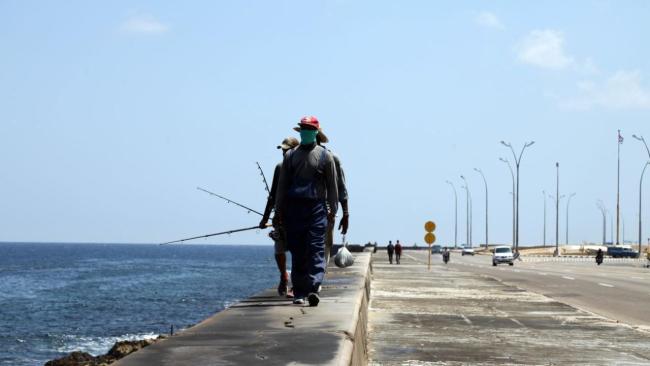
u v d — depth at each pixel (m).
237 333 7.84
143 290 88.88
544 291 33.66
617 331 16.38
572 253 152.00
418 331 15.80
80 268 153.00
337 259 18.17
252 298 12.23
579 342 14.57
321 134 11.70
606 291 33.72
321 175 10.85
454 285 32.50
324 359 6.35
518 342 14.40
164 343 7.11
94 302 72.69
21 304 70.56
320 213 10.84
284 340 7.37
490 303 23.00
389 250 72.81
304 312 9.92
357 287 14.56
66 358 34.53
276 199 10.98
